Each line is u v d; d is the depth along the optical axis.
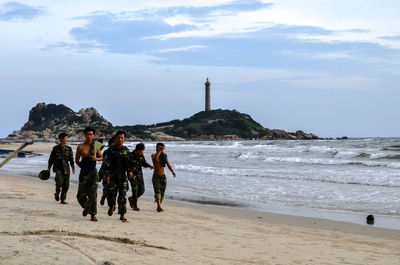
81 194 8.19
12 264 4.11
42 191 13.10
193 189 16.33
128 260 4.60
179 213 10.27
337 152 37.53
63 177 10.11
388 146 55.19
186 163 31.75
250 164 29.78
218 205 12.34
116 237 6.07
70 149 10.30
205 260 5.13
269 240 7.16
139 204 11.73
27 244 4.90
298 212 11.12
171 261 4.84
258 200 13.47
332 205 12.35
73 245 5.01
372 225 9.34
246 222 9.49
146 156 42.66
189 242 6.36
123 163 7.80
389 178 19.14
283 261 5.52
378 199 13.37
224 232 7.72
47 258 4.35
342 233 8.42
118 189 7.89
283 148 55.44
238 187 16.80
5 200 10.01
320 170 23.86
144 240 6.10
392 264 5.70
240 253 5.84
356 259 5.93
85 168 7.76
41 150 64.81
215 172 23.11
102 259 4.51
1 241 5.04
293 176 20.62
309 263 5.51
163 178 10.35
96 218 7.87
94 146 7.80
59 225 6.73
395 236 8.12
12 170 25.12
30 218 7.28
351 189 15.77
